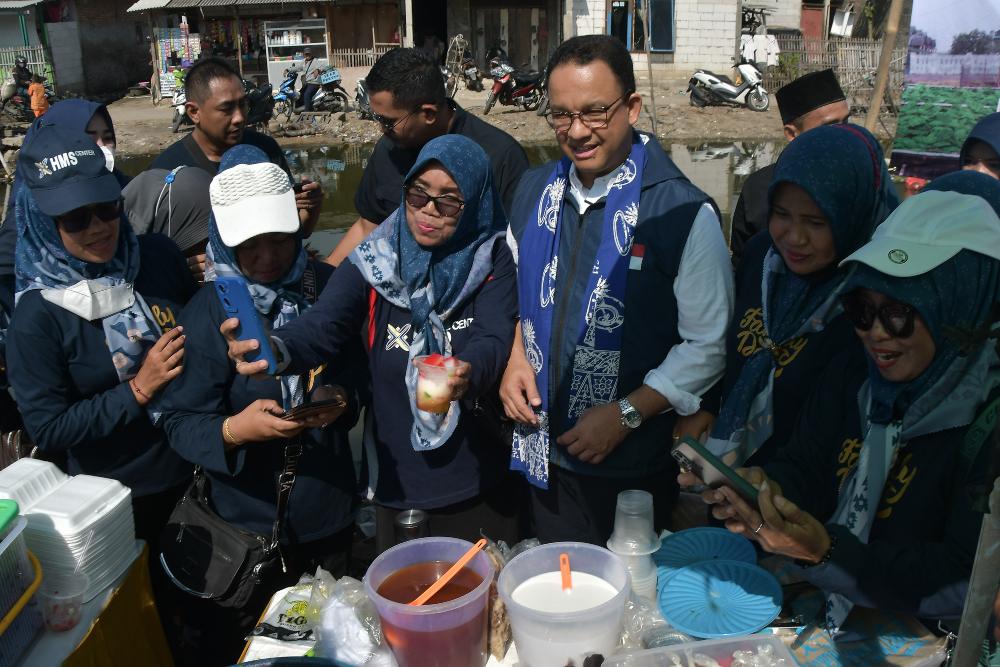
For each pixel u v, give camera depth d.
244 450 2.29
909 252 1.52
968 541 1.46
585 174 2.30
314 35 18.16
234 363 2.30
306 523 2.40
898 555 1.51
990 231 1.51
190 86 3.64
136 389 2.33
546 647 1.58
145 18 21.30
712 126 14.26
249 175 2.24
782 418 2.10
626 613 1.76
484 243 2.31
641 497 1.89
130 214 3.18
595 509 2.39
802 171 1.93
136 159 12.53
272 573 2.40
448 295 2.28
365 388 2.47
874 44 16.50
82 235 2.32
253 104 14.02
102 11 20.77
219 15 18.64
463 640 1.62
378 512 2.50
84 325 2.38
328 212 8.45
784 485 1.81
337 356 2.44
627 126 2.21
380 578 1.74
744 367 2.18
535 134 13.84
